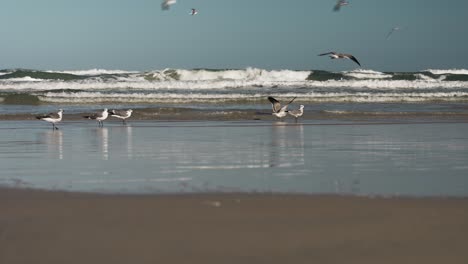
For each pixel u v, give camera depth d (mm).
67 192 11914
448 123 29000
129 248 8258
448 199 11133
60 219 9656
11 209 10344
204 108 39125
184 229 9109
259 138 22484
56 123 29984
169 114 34406
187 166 15656
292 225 9312
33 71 85812
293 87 62812
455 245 8359
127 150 19016
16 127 27672
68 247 8297
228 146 19953
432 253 8062
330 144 20453
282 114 29312
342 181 13344
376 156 17484
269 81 68750
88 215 9914
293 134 23953
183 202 10859
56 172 14680
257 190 12164
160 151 18719
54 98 45469
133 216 9844
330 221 9531
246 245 8375
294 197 11320
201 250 8180
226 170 14992
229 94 50438
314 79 81125
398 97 47531
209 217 9773
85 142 21344
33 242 8500
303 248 8266
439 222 9469
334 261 7777
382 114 34219
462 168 15211
